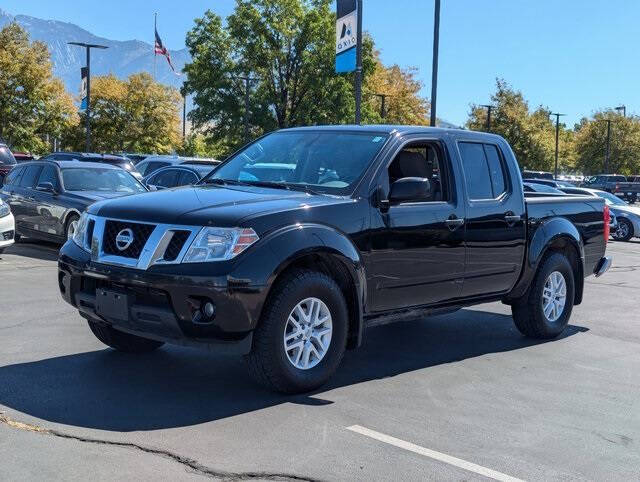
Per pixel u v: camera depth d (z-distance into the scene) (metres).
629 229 23.62
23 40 50.47
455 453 4.28
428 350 6.89
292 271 5.11
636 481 4.00
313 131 6.44
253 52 46.66
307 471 3.92
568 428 4.82
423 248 5.95
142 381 5.45
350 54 18.62
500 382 5.84
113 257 5.07
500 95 61.91
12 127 49.91
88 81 38.97
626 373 6.30
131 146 64.94
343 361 6.33
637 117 72.56
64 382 5.36
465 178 6.45
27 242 14.73
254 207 5.06
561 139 85.38
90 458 3.97
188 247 4.79
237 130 46.94
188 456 4.04
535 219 7.18
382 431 4.58
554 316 7.56
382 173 5.73
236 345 4.82
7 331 6.93
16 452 4.02
